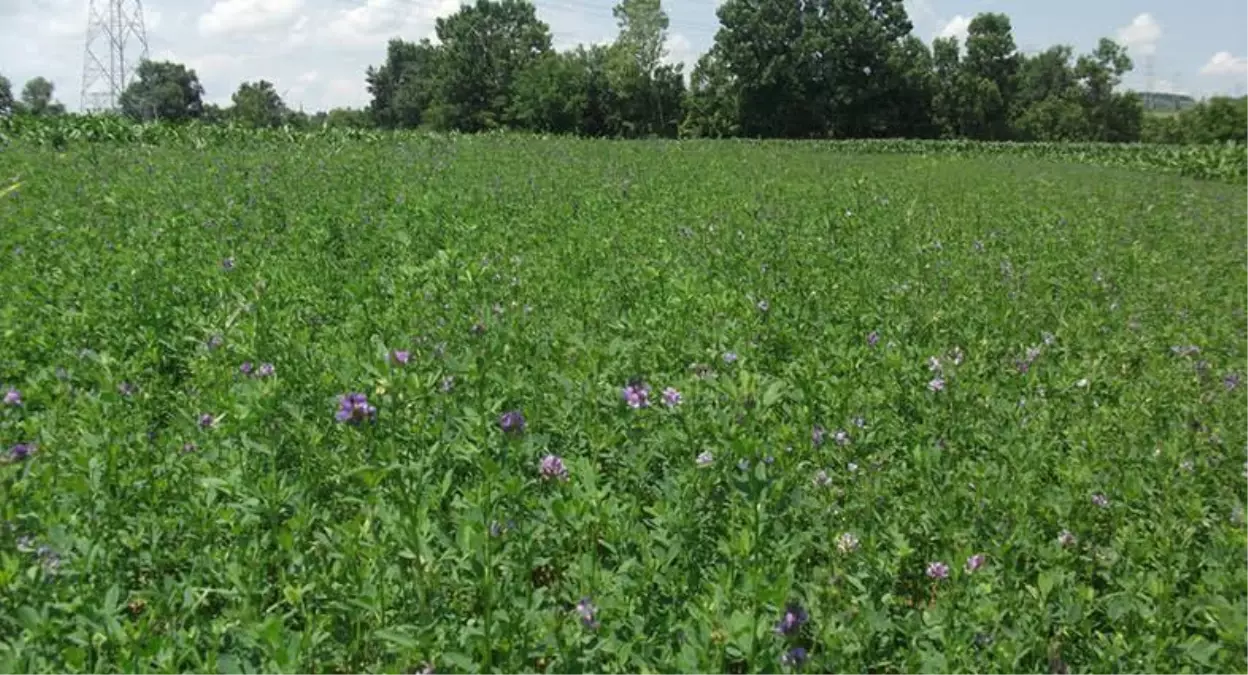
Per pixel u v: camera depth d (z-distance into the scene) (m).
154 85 101.44
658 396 5.23
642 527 4.05
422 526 3.48
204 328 6.38
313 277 8.30
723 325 6.14
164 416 5.69
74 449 4.38
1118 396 6.43
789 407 5.57
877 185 20.42
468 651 3.29
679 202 14.98
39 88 109.19
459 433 4.63
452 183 15.77
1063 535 4.12
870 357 6.46
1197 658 3.46
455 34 107.88
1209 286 10.83
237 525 3.86
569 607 3.88
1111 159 47.62
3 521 3.52
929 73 94.56
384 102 142.50
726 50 91.38
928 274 9.61
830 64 90.81
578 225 11.83
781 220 12.59
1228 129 95.38
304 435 4.58
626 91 93.00
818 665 3.27
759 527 3.75
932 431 5.25
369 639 3.48
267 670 3.09
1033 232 13.58
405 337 5.89
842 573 3.64
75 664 2.90
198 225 10.67
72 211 11.19
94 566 3.70
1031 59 118.25
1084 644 3.63
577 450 4.96
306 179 15.34
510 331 6.21
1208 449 5.34
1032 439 5.20
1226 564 4.02
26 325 6.82
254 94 111.31
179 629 3.34
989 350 7.06
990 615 3.48
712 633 3.20
